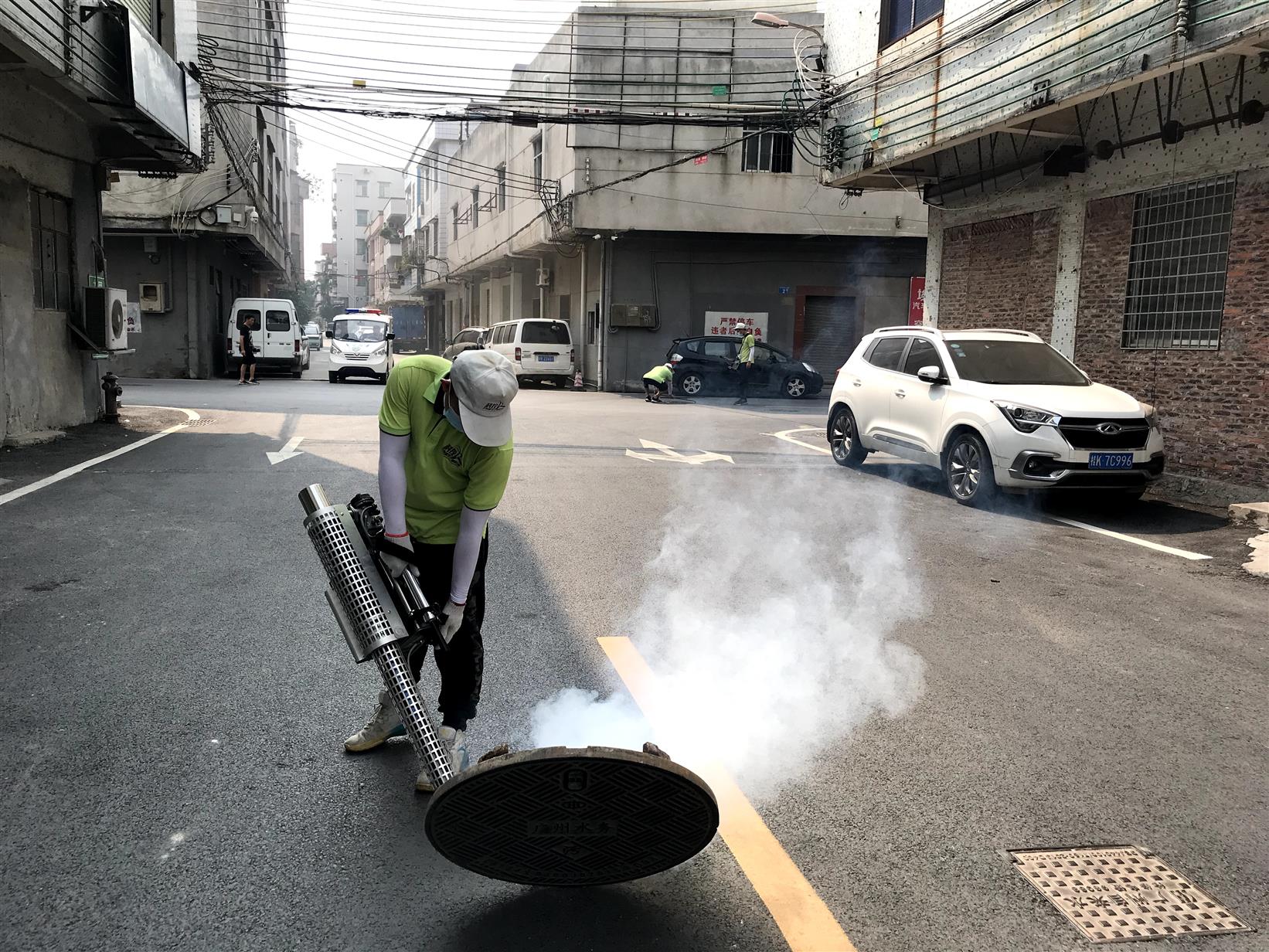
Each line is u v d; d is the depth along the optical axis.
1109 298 11.48
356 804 3.30
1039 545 7.78
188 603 5.51
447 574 3.24
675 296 26.22
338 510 3.13
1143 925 2.76
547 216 26.34
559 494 9.35
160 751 3.65
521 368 26.58
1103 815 3.38
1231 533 8.33
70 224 12.62
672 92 23.88
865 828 3.25
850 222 24.55
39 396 11.98
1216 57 8.50
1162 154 10.57
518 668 4.65
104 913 2.67
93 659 4.59
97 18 10.07
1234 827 3.32
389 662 2.91
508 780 2.25
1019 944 2.66
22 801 3.25
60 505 8.05
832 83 15.51
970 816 3.35
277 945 2.56
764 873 2.97
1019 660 4.99
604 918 2.73
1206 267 10.15
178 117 12.45
